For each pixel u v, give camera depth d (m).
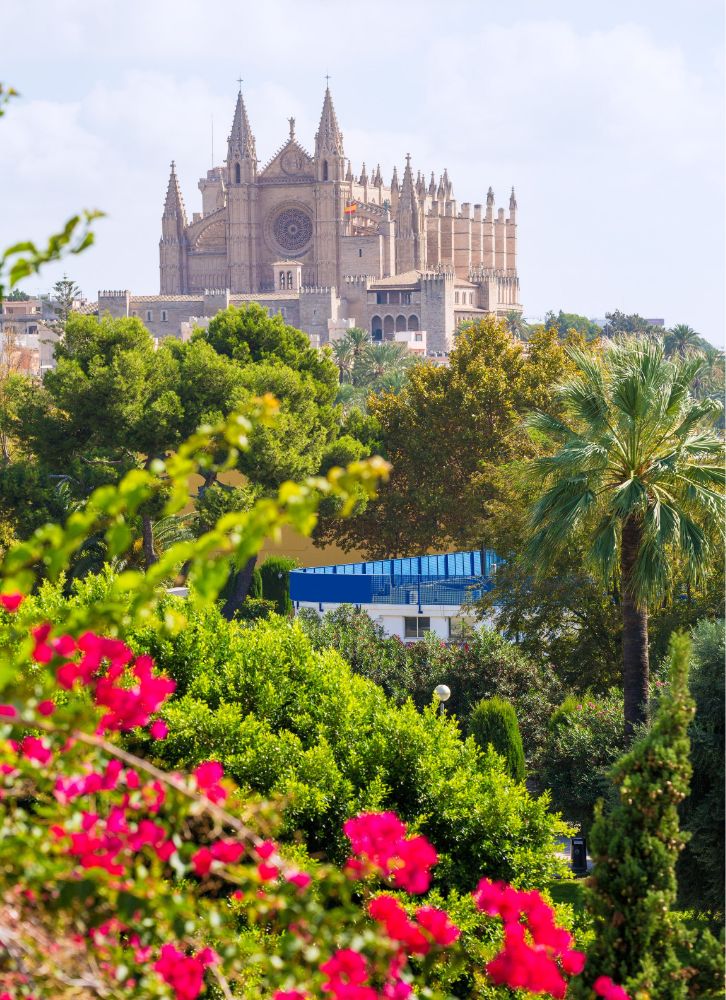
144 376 70.06
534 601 41.81
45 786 9.34
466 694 41.72
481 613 46.22
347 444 76.19
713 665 24.17
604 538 31.08
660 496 31.44
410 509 78.50
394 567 66.06
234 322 80.69
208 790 10.40
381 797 21.39
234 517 7.86
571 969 11.80
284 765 21.39
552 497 31.62
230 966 9.75
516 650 43.25
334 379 83.19
